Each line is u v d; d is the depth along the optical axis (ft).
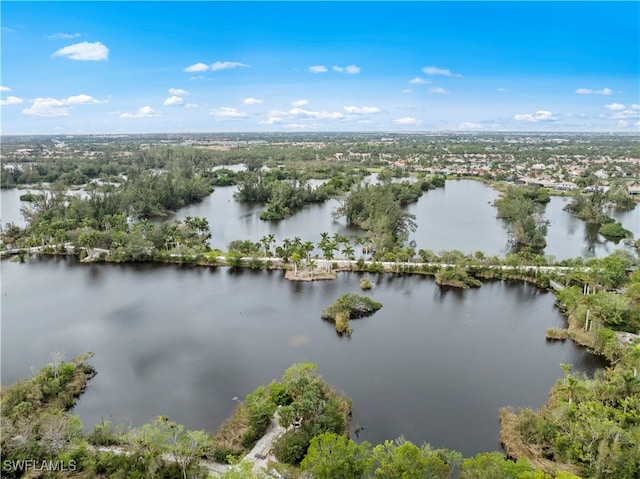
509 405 202.90
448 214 627.05
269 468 152.76
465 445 177.78
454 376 226.38
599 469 147.23
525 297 330.13
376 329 278.46
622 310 258.57
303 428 169.68
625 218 616.39
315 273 372.79
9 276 370.12
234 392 212.64
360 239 426.10
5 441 153.07
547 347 255.91
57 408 191.42
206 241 481.87
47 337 264.72
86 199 564.30
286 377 197.26
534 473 128.16
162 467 150.41
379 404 202.90
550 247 479.41
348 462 131.44
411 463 130.00
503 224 569.23
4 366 234.17
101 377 224.53
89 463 151.12
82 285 350.64
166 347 253.85
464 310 307.78
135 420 192.34
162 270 386.93
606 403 176.76
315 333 272.51
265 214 591.78
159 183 653.30
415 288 348.18
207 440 162.50
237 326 280.92
